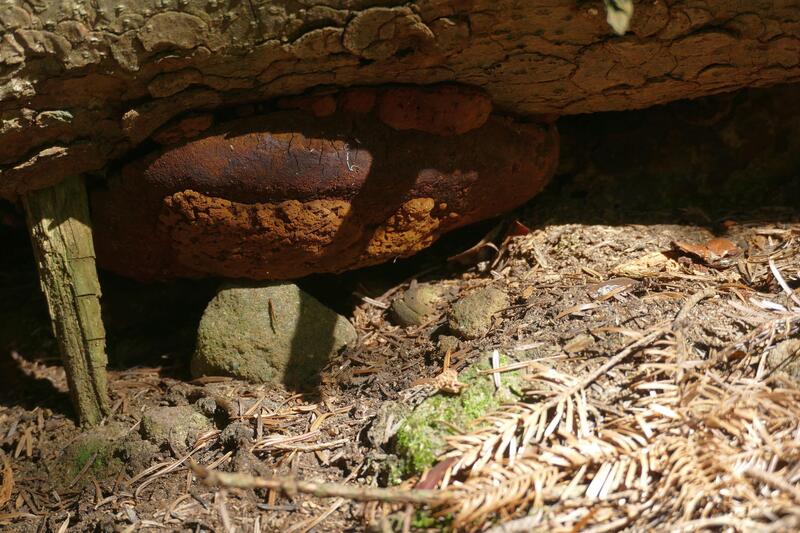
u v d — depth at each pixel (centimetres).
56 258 78
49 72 73
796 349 69
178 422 77
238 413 77
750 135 88
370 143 77
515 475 66
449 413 71
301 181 77
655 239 83
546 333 75
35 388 84
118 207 79
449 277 86
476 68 76
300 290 81
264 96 76
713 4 73
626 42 75
